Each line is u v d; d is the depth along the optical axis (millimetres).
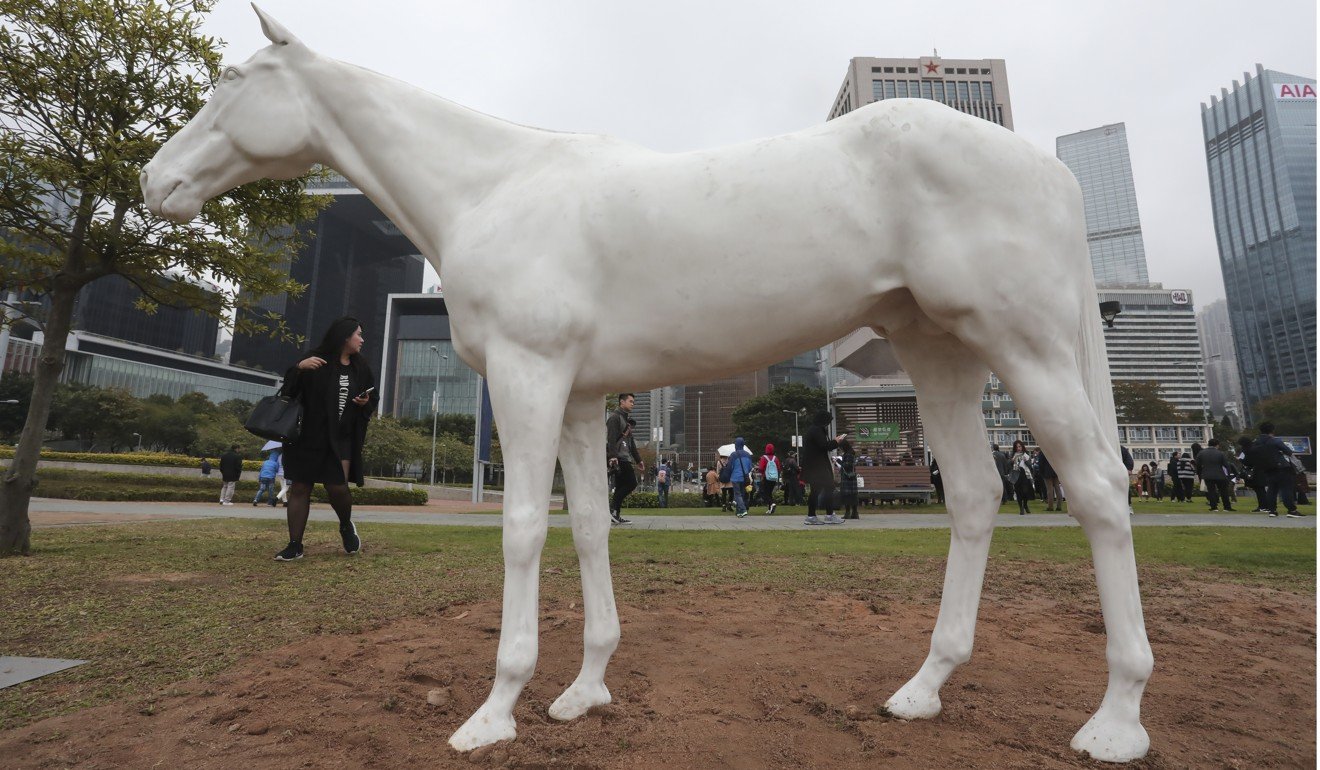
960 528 2307
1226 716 2309
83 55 5625
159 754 1925
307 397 5711
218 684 2525
